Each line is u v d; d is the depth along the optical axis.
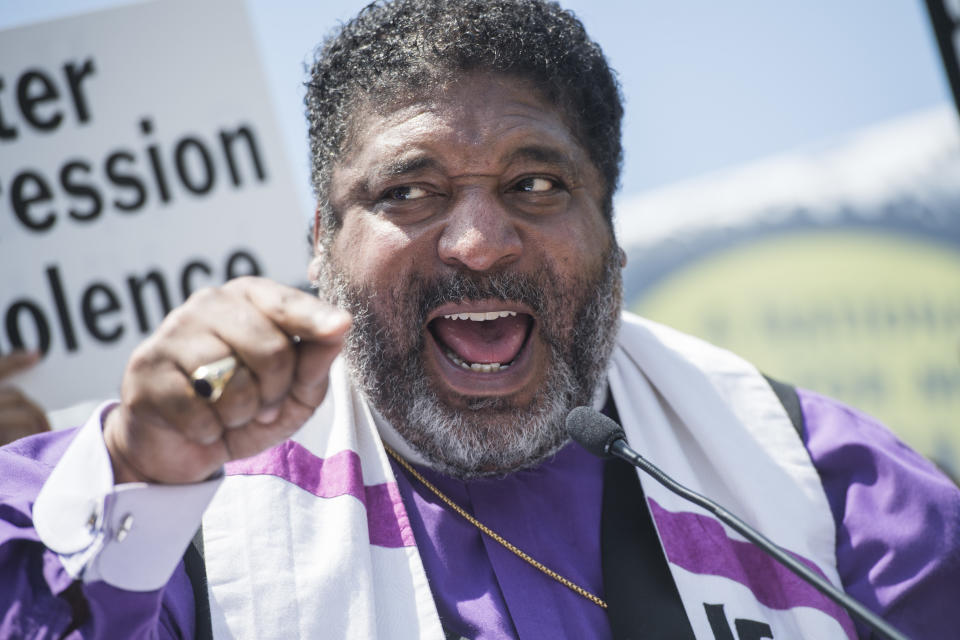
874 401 4.15
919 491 2.17
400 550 1.95
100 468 1.46
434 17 2.10
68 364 2.98
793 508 2.15
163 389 1.29
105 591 1.48
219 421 1.31
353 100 2.11
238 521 1.92
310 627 1.81
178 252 3.07
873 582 2.08
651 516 2.12
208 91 3.15
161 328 1.32
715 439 2.24
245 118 3.15
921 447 4.11
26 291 2.99
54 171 3.05
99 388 2.98
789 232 4.31
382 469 2.07
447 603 1.94
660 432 2.25
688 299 4.27
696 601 1.98
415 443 2.08
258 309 1.30
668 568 2.05
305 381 1.31
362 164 2.06
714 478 2.24
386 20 2.15
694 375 2.34
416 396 2.02
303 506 1.97
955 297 4.21
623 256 2.30
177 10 3.18
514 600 1.96
